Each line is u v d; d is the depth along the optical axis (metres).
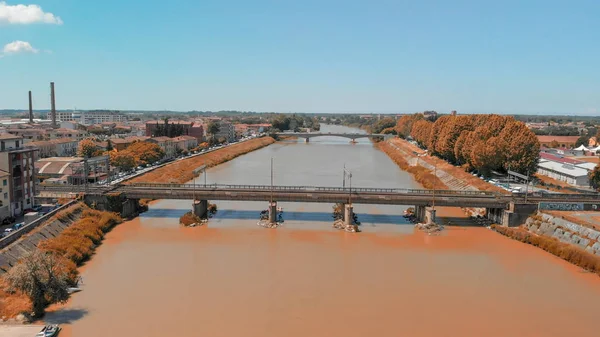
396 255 81.81
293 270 73.44
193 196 106.50
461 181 147.00
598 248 77.62
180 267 74.12
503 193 117.19
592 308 61.00
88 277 69.31
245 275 70.94
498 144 138.38
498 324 56.34
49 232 79.81
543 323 56.75
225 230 97.31
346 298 63.03
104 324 54.41
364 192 106.56
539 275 72.44
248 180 159.88
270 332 53.38
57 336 51.25
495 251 84.56
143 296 62.56
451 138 176.38
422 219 104.38
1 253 65.38
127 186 114.69
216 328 54.09
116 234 93.38
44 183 121.25
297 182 155.62
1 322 53.09
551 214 94.81
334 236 93.75
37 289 55.81
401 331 54.22
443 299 63.22
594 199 104.19
